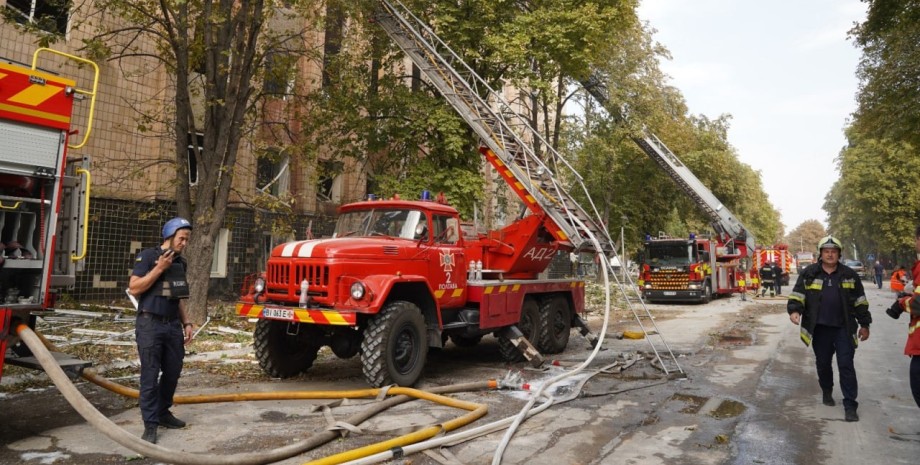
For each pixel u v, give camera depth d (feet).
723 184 137.49
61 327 34.91
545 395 22.03
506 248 32.78
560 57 58.03
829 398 21.03
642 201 118.52
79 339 31.30
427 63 46.98
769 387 24.30
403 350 22.85
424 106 51.78
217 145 38.04
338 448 15.42
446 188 52.60
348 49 49.11
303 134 50.34
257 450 15.23
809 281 20.36
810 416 19.61
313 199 65.21
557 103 77.87
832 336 20.15
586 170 103.45
